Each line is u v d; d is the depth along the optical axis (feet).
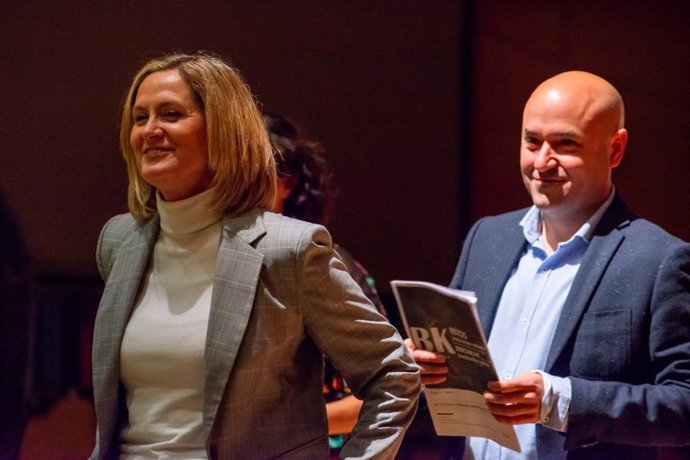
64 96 24.35
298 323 12.22
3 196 23.11
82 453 23.88
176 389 11.94
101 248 13.39
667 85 28.35
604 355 14.84
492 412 13.91
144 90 12.41
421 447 24.20
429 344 14.23
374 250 26.66
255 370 11.84
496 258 16.58
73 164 24.39
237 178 12.34
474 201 27.37
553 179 15.58
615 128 15.88
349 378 12.76
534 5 27.81
